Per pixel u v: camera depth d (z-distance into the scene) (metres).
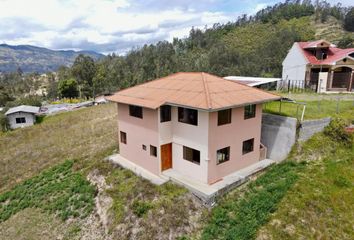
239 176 17.00
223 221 13.54
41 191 19.66
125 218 14.41
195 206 14.57
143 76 80.44
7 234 16.02
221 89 16.97
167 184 16.39
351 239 11.95
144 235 13.20
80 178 20.02
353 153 17.11
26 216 17.31
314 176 15.63
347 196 13.99
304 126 18.06
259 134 19.05
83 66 83.56
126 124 20.33
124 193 16.33
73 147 27.30
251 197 15.15
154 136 17.47
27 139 33.22
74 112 44.59
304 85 32.25
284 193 14.50
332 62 30.12
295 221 12.77
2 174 24.44
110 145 25.34
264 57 64.81
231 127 16.64
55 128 35.56
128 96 19.56
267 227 12.64
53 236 15.10
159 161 17.48
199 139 15.84
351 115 19.91
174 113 17.33
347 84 30.47
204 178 16.02
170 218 13.62
